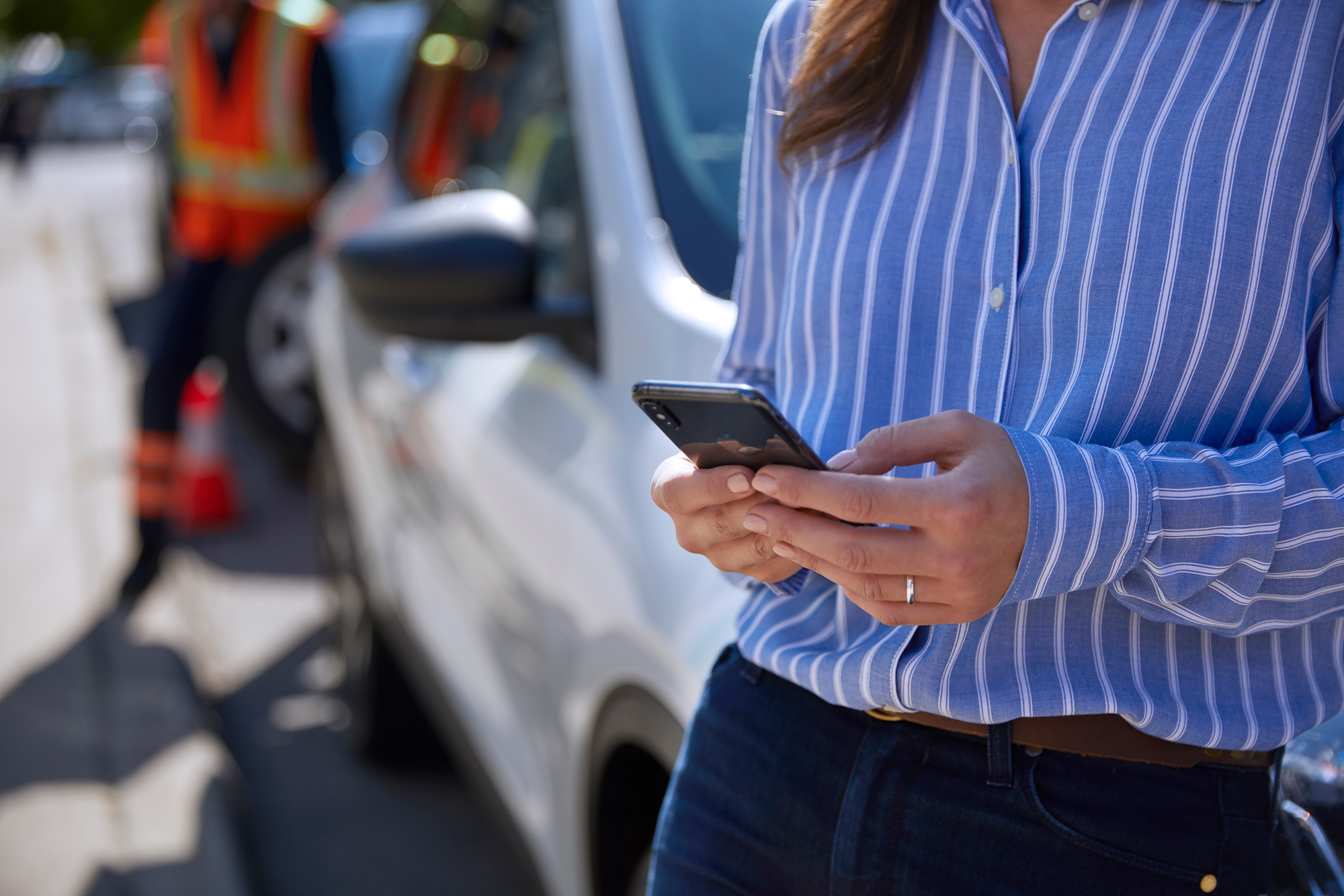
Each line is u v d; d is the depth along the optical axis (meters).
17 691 3.38
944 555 0.85
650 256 1.84
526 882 2.84
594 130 2.05
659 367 1.71
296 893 2.80
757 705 1.10
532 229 1.95
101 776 2.98
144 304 7.79
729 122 1.96
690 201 1.88
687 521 0.99
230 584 4.33
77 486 4.93
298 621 4.07
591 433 1.85
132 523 3.90
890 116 1.04
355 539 3.24
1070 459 0.86
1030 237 0.98
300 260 4.66
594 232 1.97
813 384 1.08
